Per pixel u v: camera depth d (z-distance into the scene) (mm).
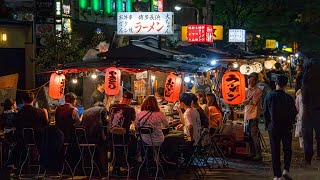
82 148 10938
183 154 11680
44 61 17938
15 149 11234
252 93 12836
